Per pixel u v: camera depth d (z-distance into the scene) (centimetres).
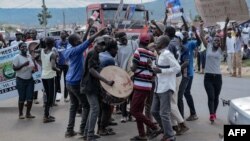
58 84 1194
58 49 1190
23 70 995
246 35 2264
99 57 801
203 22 880
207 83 903
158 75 720
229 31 1805
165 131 725
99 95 755
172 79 715
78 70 781
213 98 904
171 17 949
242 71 1952
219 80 903
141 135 782
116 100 744
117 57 919
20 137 834
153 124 773
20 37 1295
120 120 968
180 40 844
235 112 467
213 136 804
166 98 713
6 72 1191
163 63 706
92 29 900
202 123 912
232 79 1689
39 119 998
